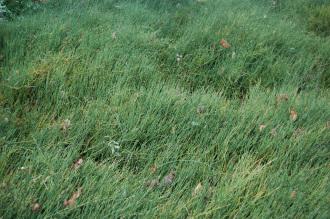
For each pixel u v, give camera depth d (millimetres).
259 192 2221
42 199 2037
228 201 2186
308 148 2805
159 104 2969
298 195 2301
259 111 3160
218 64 4027
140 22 4707
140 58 3727
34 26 3977
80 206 2033
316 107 3410
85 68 3266
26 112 2734
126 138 2643
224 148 2689
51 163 2230
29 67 3176
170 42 4363
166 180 2326
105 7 5016
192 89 3629
